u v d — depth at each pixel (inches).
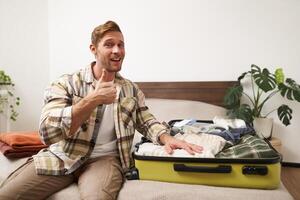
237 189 43.1
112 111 52.9
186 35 105.5
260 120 92.3
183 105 92.8
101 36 51.0
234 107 93.4
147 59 110.4
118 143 52.4
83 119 44.9
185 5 104.5
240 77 97.0
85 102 44.2
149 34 109.3
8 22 110.2
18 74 113.8
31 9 115.1
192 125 63.2
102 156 52.2
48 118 45.0
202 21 103.5
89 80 52.4
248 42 100.3
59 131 45.2
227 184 44.1
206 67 104.9
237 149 48.5
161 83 106.7
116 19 112.3
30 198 44.1
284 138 101.0
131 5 110.0
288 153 101.7
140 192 43.9
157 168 46.8
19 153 59.9
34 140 64.1
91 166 48.9
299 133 99.7
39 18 117.3
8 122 111.0
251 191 42.4
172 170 45.9
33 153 61.3
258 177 42.9
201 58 105.0
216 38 102.8
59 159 48.6
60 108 45.9
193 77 106.4
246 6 99.2
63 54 119.6
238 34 100.8
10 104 111.5
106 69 51.8
